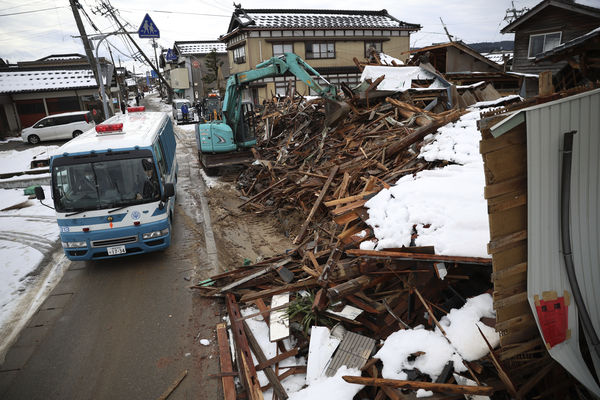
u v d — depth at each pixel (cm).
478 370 432
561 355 397
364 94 1334
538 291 390
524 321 414
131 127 1036
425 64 1455
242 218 1150
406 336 492
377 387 459
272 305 638
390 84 1393
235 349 569
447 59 2303
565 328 401
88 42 2047
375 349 517
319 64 3080
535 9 1736
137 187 817
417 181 750
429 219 617
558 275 392
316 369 500
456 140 846
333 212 761
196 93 4488
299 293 672
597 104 366
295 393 463
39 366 573
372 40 3180
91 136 911
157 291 769
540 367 435
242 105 1513
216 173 1616
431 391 425
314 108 1603
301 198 1073
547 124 354
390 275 605
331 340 537
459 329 471
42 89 2853
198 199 1355
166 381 532
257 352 550
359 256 606
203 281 767
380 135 1132
